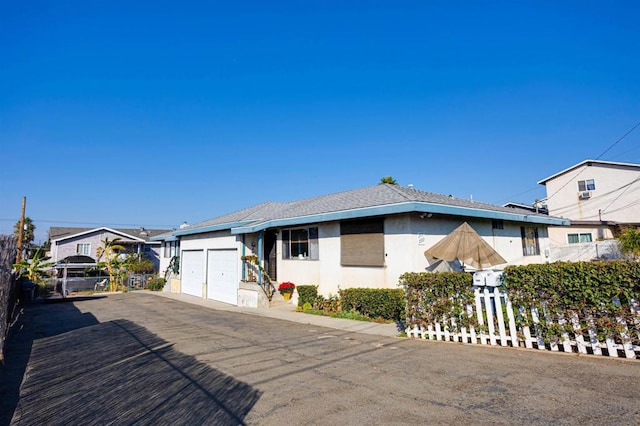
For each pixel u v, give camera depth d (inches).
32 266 975.6
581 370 205.0
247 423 156.4
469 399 173.5
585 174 1201.4
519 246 635.5
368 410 165.8
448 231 482.6
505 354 246.7
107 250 1104.2
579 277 233.0
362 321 410.6
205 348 298.7
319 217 492.7
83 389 210.5
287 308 535.5
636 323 215.9
